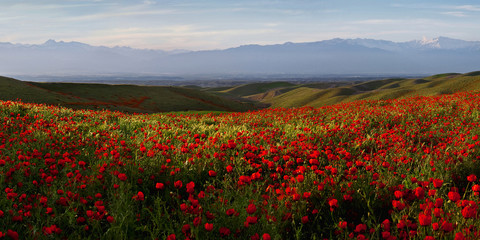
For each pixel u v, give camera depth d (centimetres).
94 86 10188
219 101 12475
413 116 1511
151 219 382
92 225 346
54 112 1552
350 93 13575
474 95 2334
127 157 634
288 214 352
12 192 398
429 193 379
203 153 654
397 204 336
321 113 2034
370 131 1134
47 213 354
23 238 342
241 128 1235
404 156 625
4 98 6631
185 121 1719
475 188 366
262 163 616
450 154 637
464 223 317
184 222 338
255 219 311
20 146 700
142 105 9319
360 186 456
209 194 428
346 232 320
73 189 437
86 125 1185
